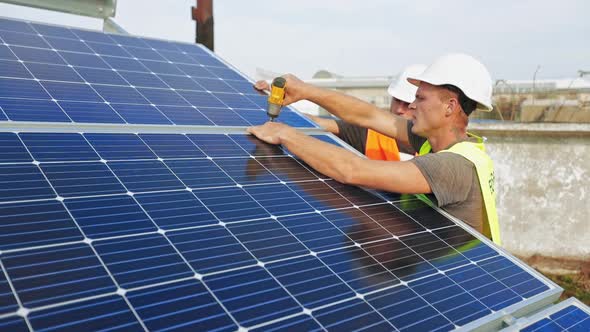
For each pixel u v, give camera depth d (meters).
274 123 3.28
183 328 1.62
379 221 2.68
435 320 1.99
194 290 1.79
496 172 10.22
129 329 1.55
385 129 4.10
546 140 9.81
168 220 2.14
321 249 2.27
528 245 10.10
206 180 2.56
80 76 3.33
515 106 12.10
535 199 10.02
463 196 3.04
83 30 4.08
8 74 3.03
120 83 3.43
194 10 7.73
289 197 2.64
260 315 1.77
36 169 2.23
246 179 2.70
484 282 2.35
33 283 1.61
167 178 2.48
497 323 2.13
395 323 1.91
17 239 1.78
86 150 2.52
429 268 2.34
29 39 3.58
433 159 2.96
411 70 5.27
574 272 9.82
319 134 3.68
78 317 1.54
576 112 11.48
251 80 4.34
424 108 3.23
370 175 2.85
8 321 1.46
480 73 3.19
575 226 9.81
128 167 2.47
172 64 4.10
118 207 2.13
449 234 2.73
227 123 3.39
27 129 2.52
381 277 2.17
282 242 2.23
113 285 1.71
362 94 17.97
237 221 2.29
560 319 2.26
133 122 2.97
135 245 1.93
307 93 4.12
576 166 9.70
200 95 3.71
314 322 1.81
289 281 1.99
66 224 1.93
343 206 2.73
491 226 3.11
